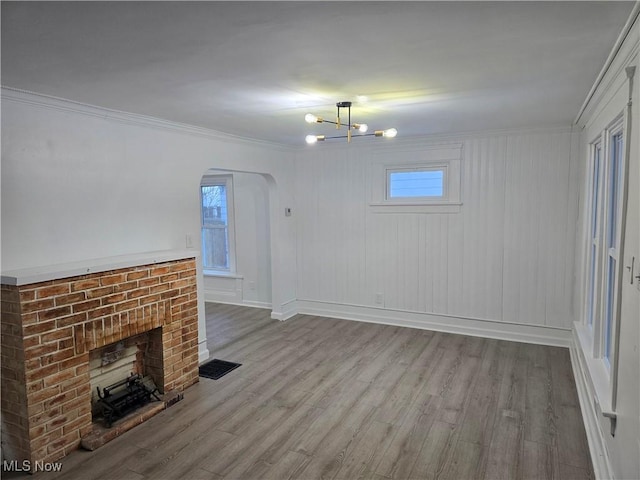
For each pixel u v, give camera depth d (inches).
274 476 95.2
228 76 93.0
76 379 105.2
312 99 115.0
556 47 77.6
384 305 208.8
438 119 147.9
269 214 232.8
